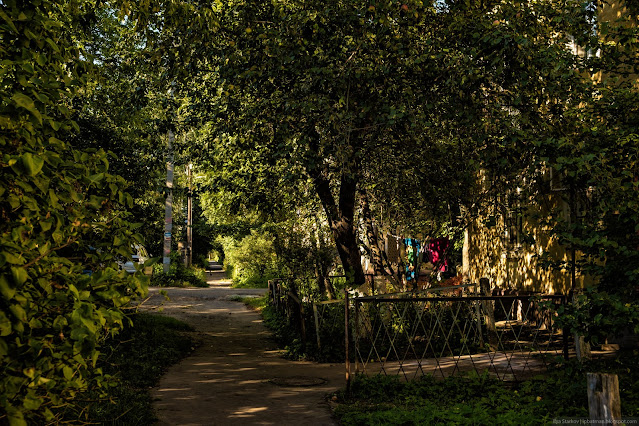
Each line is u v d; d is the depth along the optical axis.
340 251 13.60
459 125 10.08
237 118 11.63
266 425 6.68
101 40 12.64
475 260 19.14
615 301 6.27
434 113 10.09
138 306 3.73
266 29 9.86
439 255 19.44
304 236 16.00
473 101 9.32
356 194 15.72
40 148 3.55
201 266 59.41
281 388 8.80
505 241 16.98
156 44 10.18
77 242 3.76
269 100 10.34
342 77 9.22
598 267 6.95
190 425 6.63
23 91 3.68
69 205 3.85
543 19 9.61
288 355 12.02
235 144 12.95
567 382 7.42
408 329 12.72
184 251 44.78
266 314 19.44
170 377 9.58
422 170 11.65
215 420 6.87
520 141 8.43
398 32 9.58
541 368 9.30
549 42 9.94
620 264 6.82
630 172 6.86
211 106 12.08
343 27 9.56
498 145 9.23
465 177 11.21
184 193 15.00
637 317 6.14
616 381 4.05
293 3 10.39
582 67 8.97
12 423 2.82
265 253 31.17
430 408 6.97
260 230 19.02
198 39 9.69
